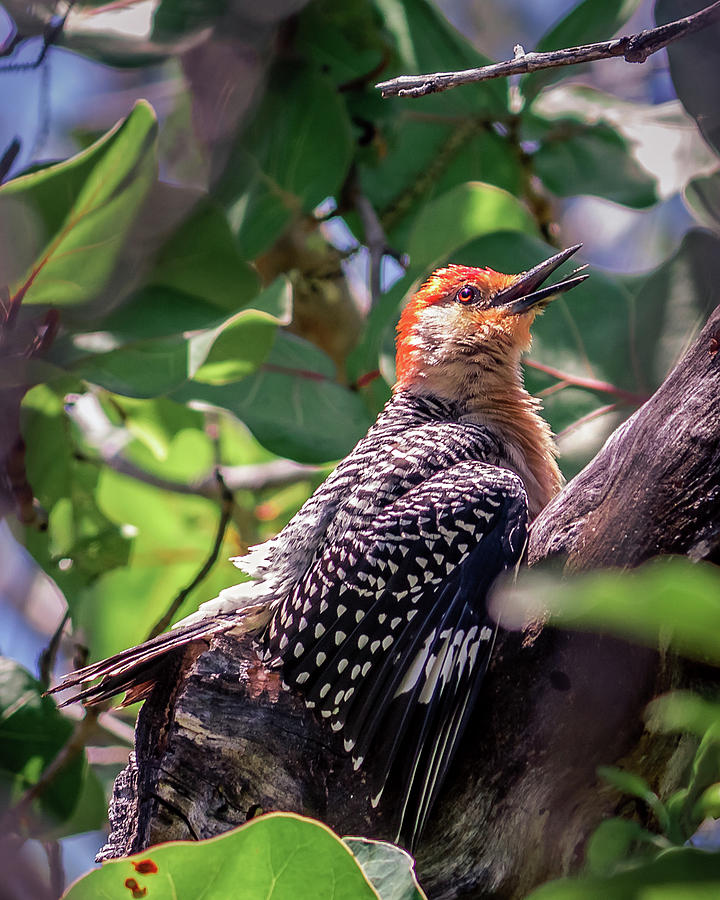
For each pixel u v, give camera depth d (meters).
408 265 10.85
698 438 5.85
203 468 12.37
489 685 6.60
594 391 9.87
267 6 11.08
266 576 7.53
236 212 11.03
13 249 8.31
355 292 12.84
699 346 5.98
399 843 6.49
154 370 9.11
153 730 6.84
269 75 11.16
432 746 6.59
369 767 6.60
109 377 9.09
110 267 8.62
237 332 9.19
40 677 10.19
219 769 6.50
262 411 10.09
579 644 6.25
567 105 12.23
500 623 6.69
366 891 4.79
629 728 6.28
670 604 2.73
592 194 12.03
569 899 3.32
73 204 8.20
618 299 10.05
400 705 6.73
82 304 8.80
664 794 6.49
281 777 6.53
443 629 6.88
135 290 9.01
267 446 9.96
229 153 11.12
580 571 6.28
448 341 9.48
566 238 14.34
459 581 7.04
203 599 11.93
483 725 6.58
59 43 10.63
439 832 6.60
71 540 10.80
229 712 6.62
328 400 10.27
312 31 11.35
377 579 7.03
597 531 6.26
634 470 6.11
